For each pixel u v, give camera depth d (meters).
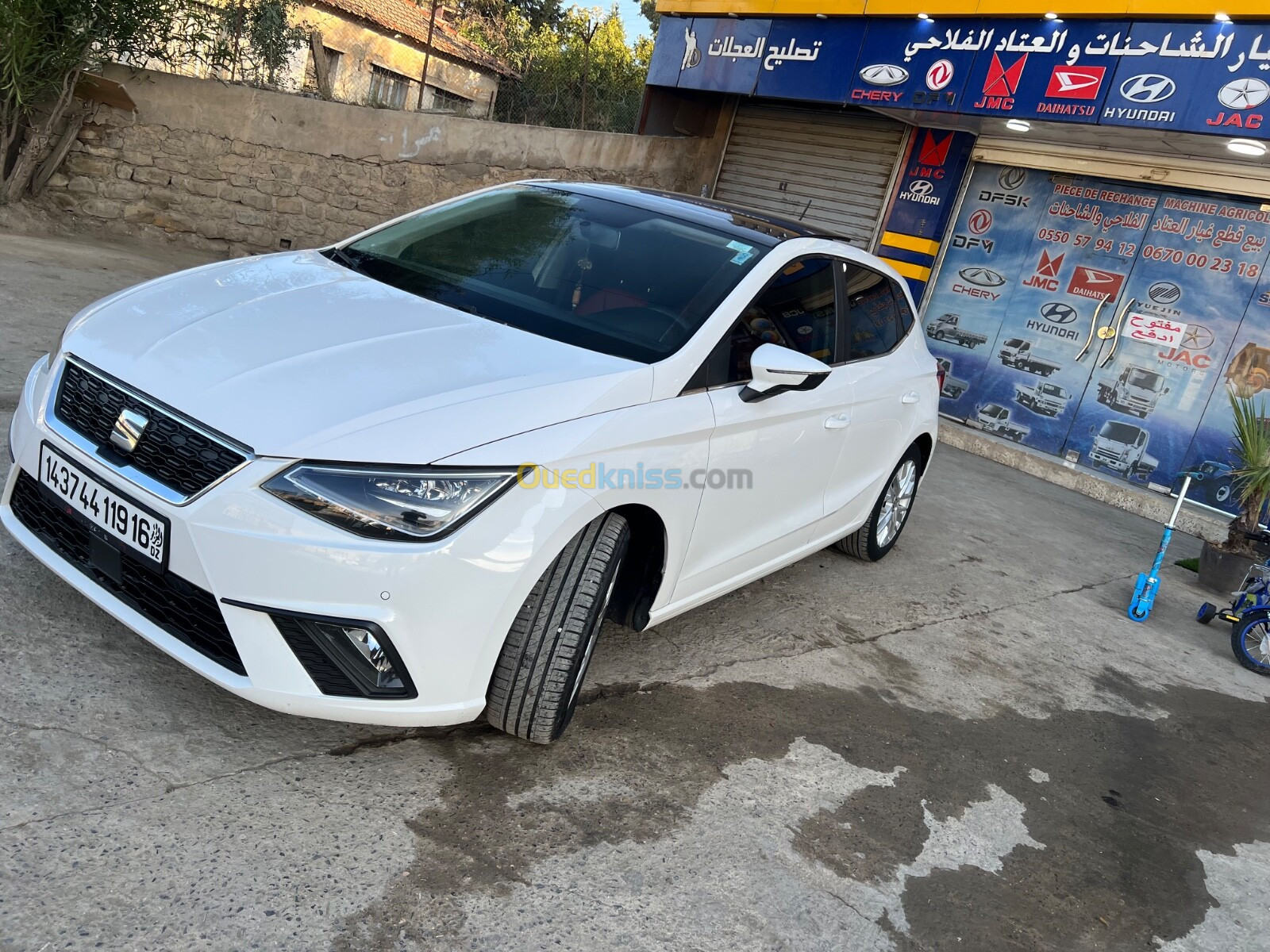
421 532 2.36
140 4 8.44
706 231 3.83
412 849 2.42
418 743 2.86
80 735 2.51
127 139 9.55
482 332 3.01
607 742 3.10
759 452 3.46
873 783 3.28
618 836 2.67
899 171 11.01
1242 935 2.96
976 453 10.00
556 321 3.19
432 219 4.00
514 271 3.49
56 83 8.49
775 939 2.44
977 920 2.72
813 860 2.79
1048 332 9.90
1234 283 8.68
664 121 12.47
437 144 10.66
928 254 10.73
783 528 3.96
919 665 4.32
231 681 2.39
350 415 2.44
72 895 2.03
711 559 3.46
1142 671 4.92
